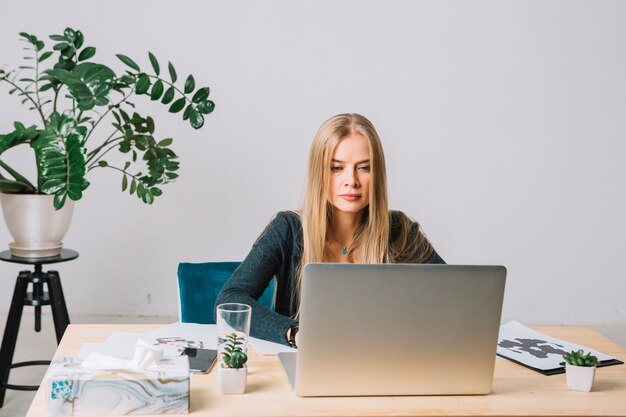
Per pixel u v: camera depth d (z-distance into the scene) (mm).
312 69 4383
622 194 4660
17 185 2830
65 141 2697
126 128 2990
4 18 4156
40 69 4199
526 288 4672
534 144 4578
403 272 1329
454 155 4531
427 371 1389
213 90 4336
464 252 4609
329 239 2043
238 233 4449
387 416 1303
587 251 4684
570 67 4551
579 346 1793
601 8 4527
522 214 4621
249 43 4332
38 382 3225
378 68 4422
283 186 4441
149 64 4277
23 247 2869
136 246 4398
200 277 2168
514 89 4527
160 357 1329
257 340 1724
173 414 1279
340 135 1929
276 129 4395
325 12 4359
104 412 1261
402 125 4480
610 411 1377
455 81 4480
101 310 4414
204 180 4391
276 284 2078
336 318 1331
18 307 2854
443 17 4438
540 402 1409
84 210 4340
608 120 4605
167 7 4254
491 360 1407
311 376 1361
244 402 1348
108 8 4219
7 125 4215
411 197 4539
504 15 4477
